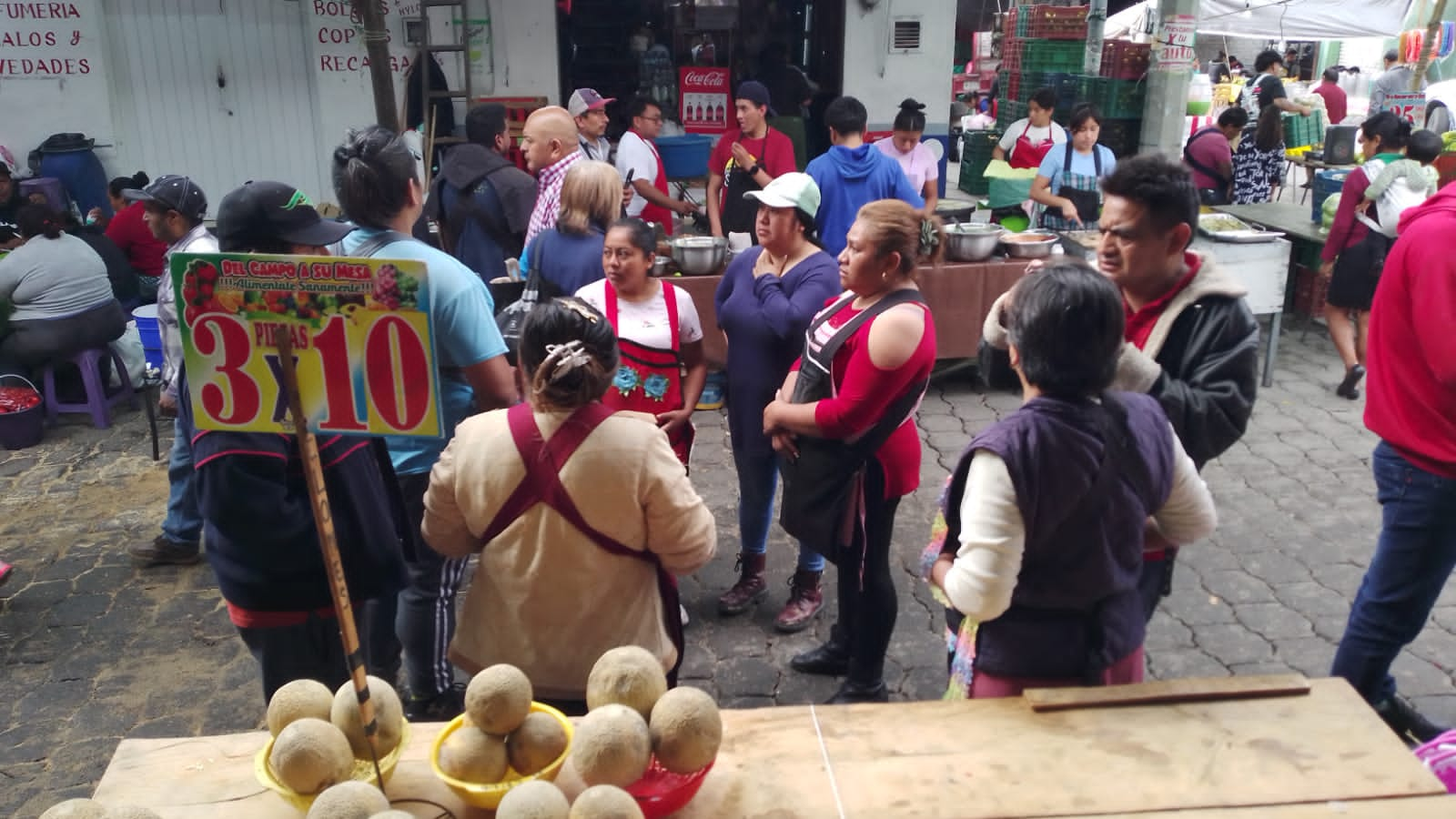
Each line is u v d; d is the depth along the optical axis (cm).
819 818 160
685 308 359
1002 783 166
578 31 1061
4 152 855
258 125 920
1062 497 186
